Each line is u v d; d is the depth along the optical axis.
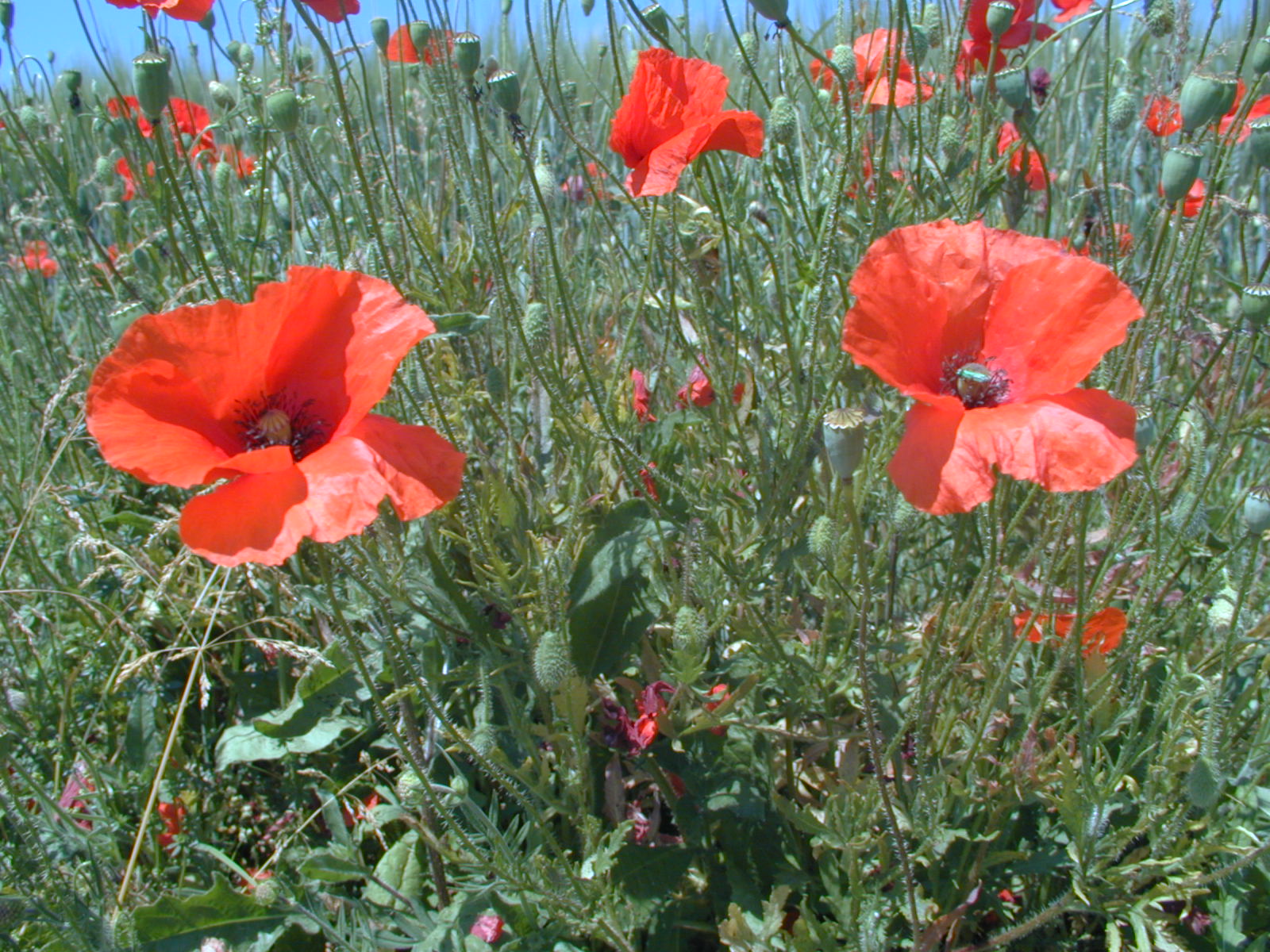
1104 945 0.40
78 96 0.69
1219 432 0.43
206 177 0.57
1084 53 0.60
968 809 0.38
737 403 0.48
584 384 0.47
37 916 0.35
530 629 0.40
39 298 0.67
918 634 0.44
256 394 0.33
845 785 0.37
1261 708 0.41
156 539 0.43
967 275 0.32
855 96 0.49
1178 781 0.38
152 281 0.55
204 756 0.47
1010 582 0.41
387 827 0.44
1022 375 0.33
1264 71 0.38
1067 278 0.32
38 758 0.45
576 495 0.42
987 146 0.48
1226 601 0.40
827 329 0.43
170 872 0.43
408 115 0.64
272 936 0.37
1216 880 0.38
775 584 0.42
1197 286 0.55
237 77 0.51
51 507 0.56
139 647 0.48
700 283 0.48
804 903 0.36
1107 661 0.41
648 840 0.40
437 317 0.38
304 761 0.46
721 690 0.41
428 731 0.42
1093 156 0.54
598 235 0.64
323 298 0.32
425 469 0.30
